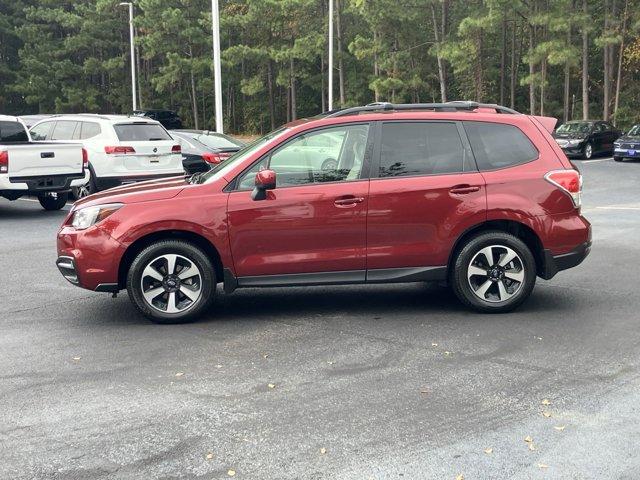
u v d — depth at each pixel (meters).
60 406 4.53
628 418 4.26
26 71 55.03
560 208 6.51
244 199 6.28
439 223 6.41
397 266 6.45
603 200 16.20
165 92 58.34
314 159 6.42
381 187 6.35
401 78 39.62
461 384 4.83
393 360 5.34
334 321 6.45
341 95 43.12
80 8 52.81
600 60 46.69
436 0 37.56
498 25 37.53
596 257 9.30
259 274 6.36
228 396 4.67
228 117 56.66
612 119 39.69
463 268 6.50
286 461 3.77
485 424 4.19
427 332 6.06
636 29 35.94
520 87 49.22
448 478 3.56
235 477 3.61
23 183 12.91
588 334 5.95
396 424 4.20
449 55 36.84
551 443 3.94
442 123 6.54
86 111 57.56
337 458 3.79
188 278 6.40
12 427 4.22
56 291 7.81
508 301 6.56
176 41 48.97
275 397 4.64
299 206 6.28
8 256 9.85
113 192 6.68
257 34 47.56
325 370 5.14
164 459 3.80
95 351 5.65
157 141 14.77
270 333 6.09
